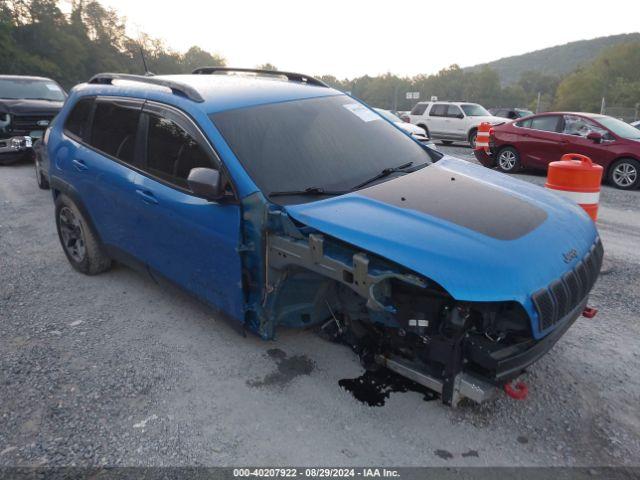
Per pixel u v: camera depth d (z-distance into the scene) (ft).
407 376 9.90
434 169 12.19
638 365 11.53
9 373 11.33
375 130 13.51
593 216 16.63
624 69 406.21
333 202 10.16
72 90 17.06
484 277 8.13
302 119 12.44
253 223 10.21
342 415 9.86
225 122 11.43
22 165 37.11
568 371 11.28
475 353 8.72
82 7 274.57
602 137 35.65
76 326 13.42
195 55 378.32
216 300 11.51
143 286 15.87
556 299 8.61
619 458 8.79
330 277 9.36
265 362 11.65
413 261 8.38
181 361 11.77
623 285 16.06
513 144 40.52
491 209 9.87
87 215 15.25
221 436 9.37
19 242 20.02
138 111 13.46
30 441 9.30
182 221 11.64
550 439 9.22
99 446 9.17
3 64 191.31
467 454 8.87
